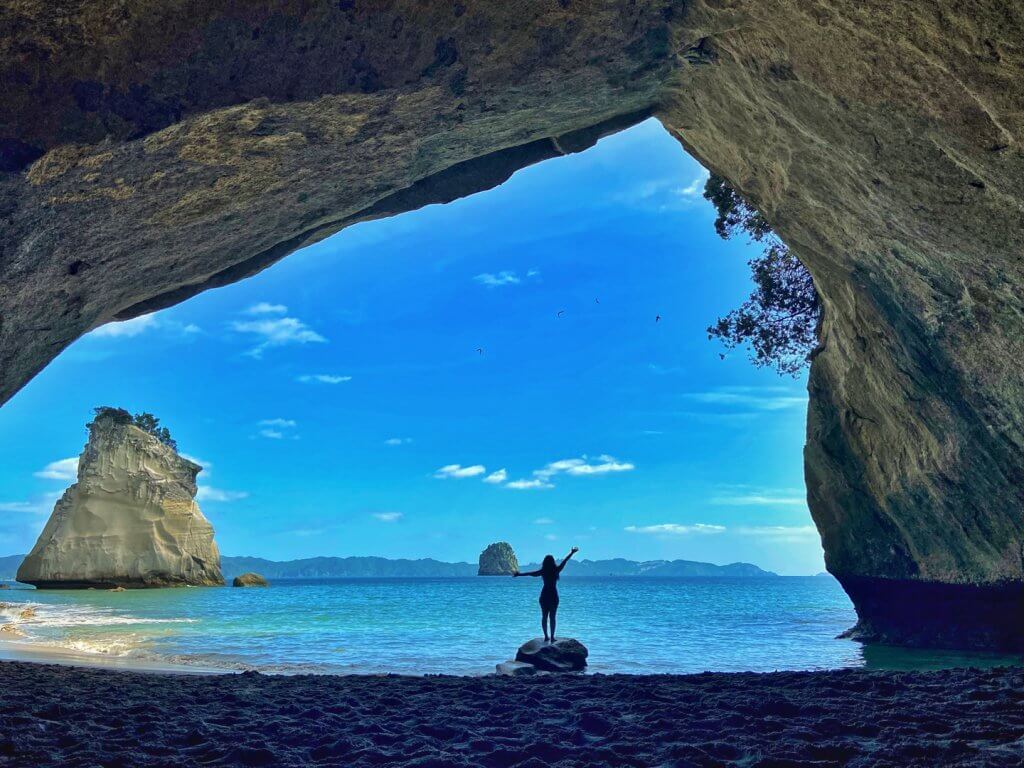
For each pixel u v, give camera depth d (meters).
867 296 16.22
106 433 83.50
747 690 8.97
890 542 19.53
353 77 9.89
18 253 9.75
